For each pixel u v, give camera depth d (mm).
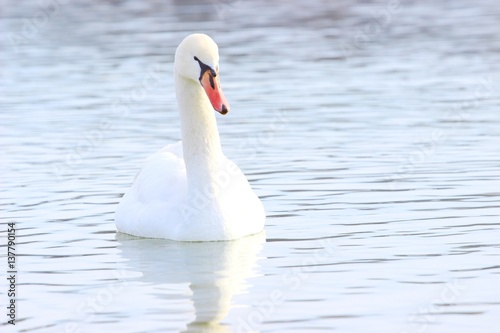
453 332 10289
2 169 18969
